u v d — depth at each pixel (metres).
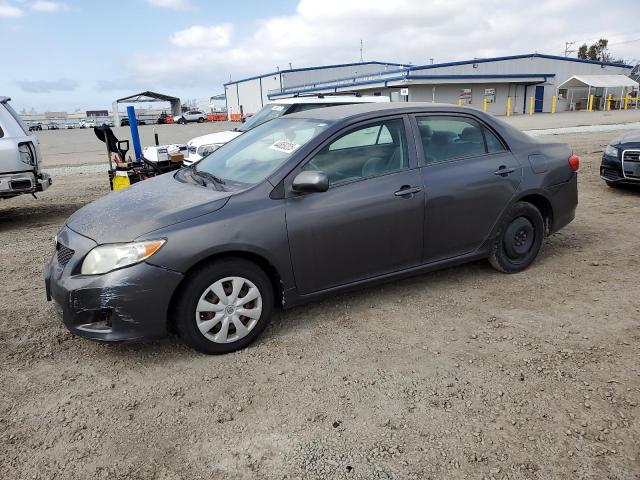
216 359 3.54
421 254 4.29
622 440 2.64
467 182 4.38
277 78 63.62
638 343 3.59
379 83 42.31
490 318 4.03
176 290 3.40
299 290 3.80
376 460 2.56
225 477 2.48
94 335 3.31
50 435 2.80
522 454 2.57
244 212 3.53
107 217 3.60
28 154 7.23
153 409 3.02
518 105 45.81
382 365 3.41
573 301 4.30
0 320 4.20
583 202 7.84
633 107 47.94
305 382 3.24
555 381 3.17
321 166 3.84
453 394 3.07
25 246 6.46
